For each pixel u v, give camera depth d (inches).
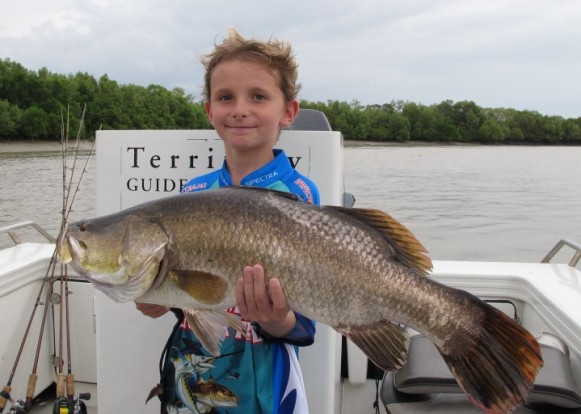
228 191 74.2
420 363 104.5
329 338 108.0
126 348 115.0
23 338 128.5
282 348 88.0
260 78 85.6
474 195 671.8
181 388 91.6
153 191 114.7
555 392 96.3
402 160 1073.5
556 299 121.3
